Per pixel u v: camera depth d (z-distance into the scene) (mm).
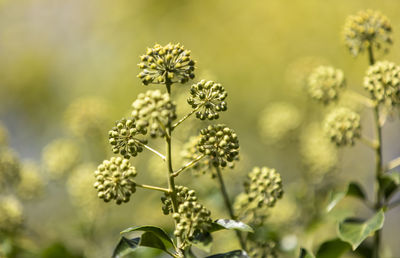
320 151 6102
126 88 13406
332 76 5035
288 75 7504
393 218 10859
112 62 13773
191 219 3047
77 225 6195
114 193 3035
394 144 11922
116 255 3186
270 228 5258
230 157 3121
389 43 4543
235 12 14062
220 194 5320
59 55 14000
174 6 14281
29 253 5395
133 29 14094
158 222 6102
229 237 5035
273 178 3883
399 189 4488
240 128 13172
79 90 13711
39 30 14172
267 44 13625
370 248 4645
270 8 13742
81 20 14281
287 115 7277
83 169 6656
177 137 5402
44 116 13562
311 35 13266
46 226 6281
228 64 13773
